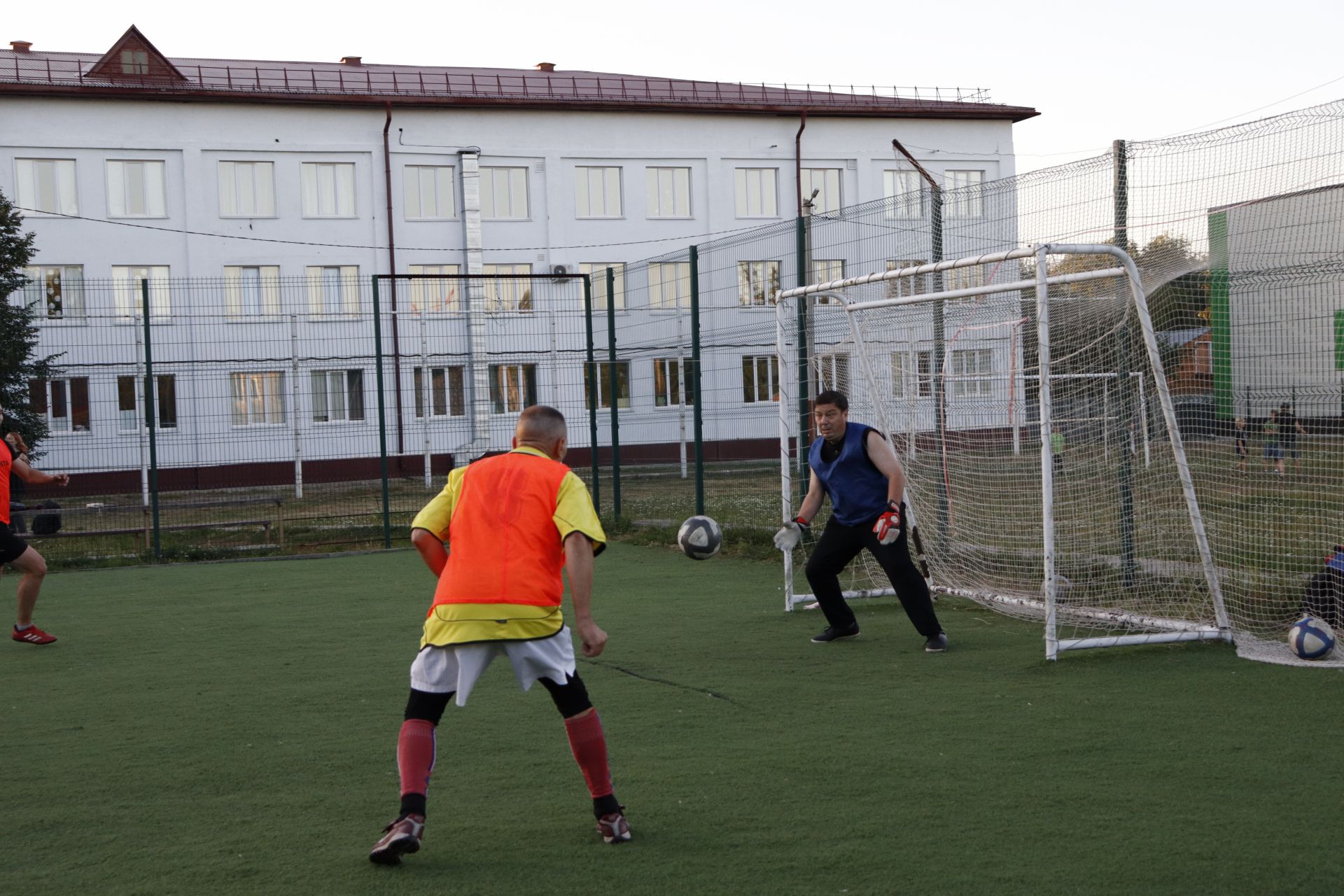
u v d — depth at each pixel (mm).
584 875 3646
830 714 5672
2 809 4484
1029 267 9258
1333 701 5621
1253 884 3430
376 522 18000
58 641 8609
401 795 3818
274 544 15961
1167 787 4367
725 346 14844
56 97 31453
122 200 32250
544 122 35406
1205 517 9352
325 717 5961
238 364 25547
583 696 3986
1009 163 39375
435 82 37656
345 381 29094
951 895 3410
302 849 3963
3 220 24281
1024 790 4371
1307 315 8539
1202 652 6875
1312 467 9273
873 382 9547
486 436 23688
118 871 3787
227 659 7715
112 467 23625
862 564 11258
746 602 9562
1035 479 9578
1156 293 8562
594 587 10758
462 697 3855
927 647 7207
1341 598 7082
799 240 12039
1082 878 3500
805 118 37219
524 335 23828
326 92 33812
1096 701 5785
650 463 25391
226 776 4910
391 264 33938
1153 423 8680
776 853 3791
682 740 5262
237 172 33156
